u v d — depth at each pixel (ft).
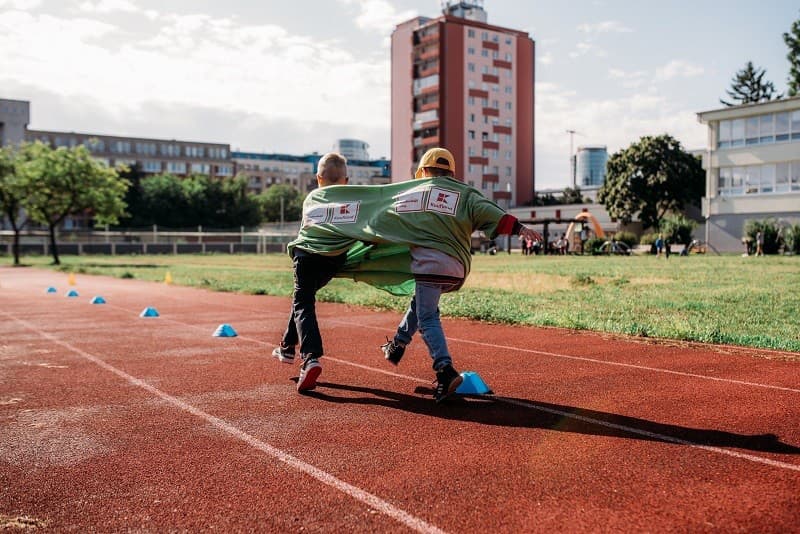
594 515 8.63
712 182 155.94
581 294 43.24
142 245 217.77
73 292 49.06
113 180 128.47
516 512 8.75
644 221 199.93
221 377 18.08
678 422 13.20
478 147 290.76
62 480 10.12
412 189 15.07
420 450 11.48
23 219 269.03
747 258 114.01
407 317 16.47
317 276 16.43
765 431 12.51
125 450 11.60
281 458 11.09
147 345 24.11
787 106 141.90
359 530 8.24
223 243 236.63
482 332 26.94
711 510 8.78
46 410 14.47
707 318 29.73
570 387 16.57
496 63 294.05
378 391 16.28
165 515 8.78
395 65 304.91
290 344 17.78
